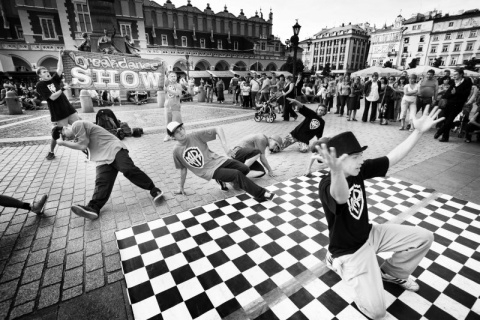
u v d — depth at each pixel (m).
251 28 50.25
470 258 2.45
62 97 5.17
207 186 4.21
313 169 4.89
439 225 2.99
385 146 6.30
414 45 66.00
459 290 2.10
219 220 3.18
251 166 4.36
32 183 4.37
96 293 2.14
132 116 11.79
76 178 4.57
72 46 29.30
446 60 60.56
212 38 46.00
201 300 2.05
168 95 7.01
